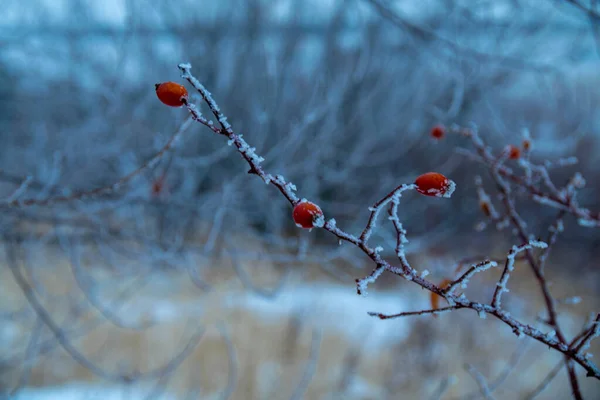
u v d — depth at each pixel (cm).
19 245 398
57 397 391
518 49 479
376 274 107
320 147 457
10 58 539
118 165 479
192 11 546
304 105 516
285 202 505
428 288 111
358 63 489
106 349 446
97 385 410
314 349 380
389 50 541
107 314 400
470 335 479
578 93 506
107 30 511
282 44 557
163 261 439
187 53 529
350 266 567
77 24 504
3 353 421
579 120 506
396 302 534
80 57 506
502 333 484
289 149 460
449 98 537
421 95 512
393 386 429
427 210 623
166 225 502
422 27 369
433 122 563
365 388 428
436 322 492
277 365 445
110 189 189
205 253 418
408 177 550
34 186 336
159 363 435
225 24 547
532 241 113
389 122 539
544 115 568
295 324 486
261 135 450
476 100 509
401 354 463
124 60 446
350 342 473
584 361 114
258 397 411
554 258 655
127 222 495
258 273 557
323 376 436
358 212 552
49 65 535
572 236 665
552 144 461
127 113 471
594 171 655
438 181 101
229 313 499
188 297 518
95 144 464
